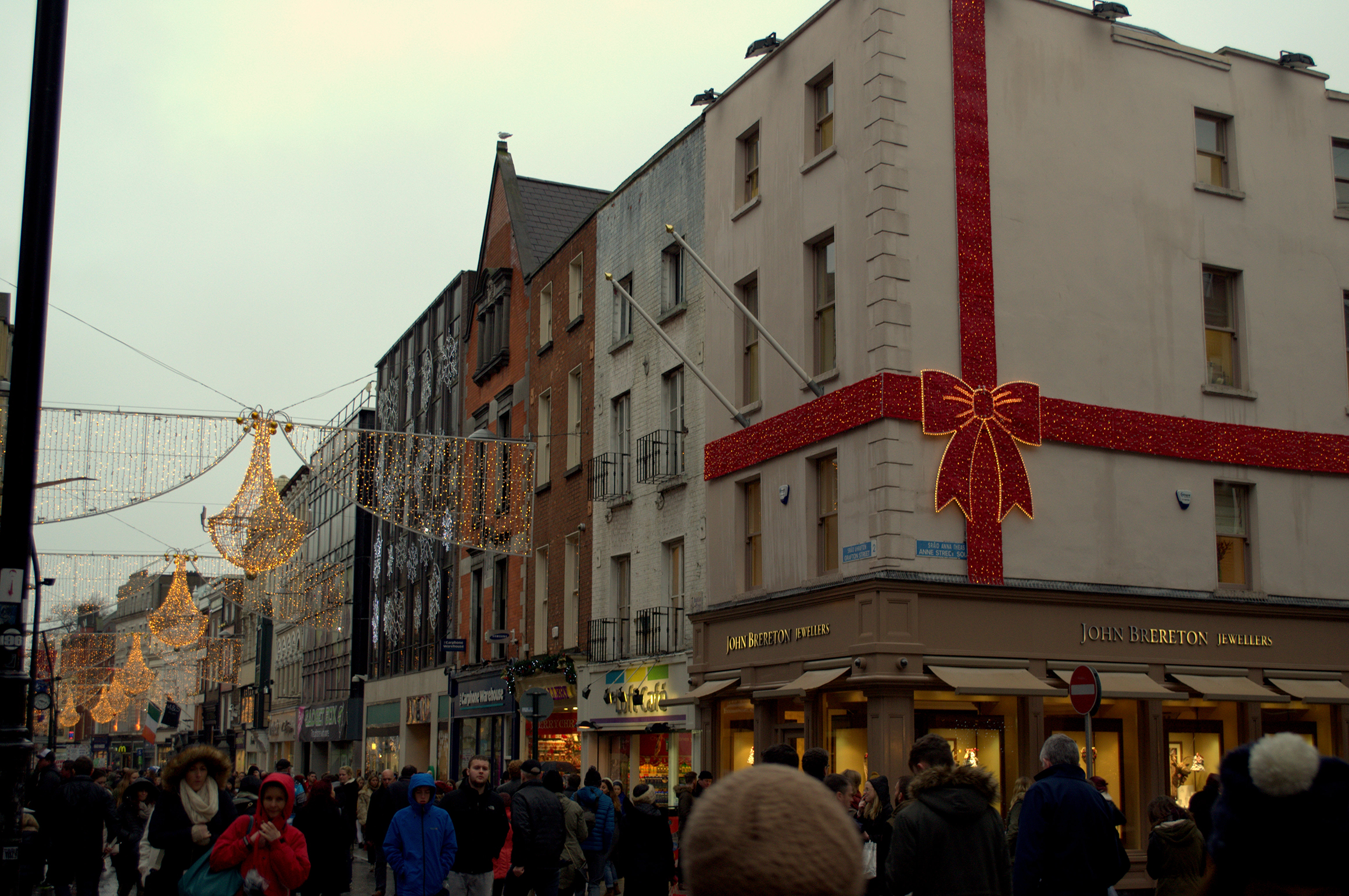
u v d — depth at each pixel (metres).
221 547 28.36
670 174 26.22
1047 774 7.96
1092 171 21.16
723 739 22.59
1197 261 21.95
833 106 21.20
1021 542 19.45
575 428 30.91
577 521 30.00
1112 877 7.80
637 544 26.61
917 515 18.84
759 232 22.73
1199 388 21.61
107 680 73.62
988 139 20.28
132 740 107.06
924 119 19.91
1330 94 23.83
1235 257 22.34
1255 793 4.60
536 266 34.97
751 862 2.14
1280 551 21.88
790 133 22.05
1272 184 22.95
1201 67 22.52
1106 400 20.64
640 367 27.00
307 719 60.44
